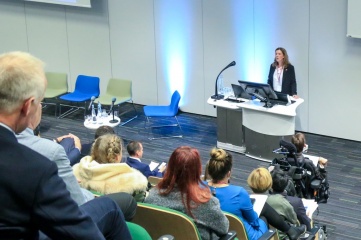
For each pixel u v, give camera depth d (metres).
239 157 8.97
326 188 6.50
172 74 10.85
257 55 9.86
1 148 1.34
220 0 9.93
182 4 10.34
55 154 1.99
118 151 3.94
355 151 9.01
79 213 1.39
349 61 9.05
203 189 3.38
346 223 6.98
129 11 10.90
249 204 4.16
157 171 6.38
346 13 8.84
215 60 10.30
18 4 11.95
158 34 10.73
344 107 9.30
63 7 11.52
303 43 9.35
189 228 3.19
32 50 12.14
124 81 10.68
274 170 5.60
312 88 9.48
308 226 5.20
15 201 1.32
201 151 9.27
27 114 1.44
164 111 9.88
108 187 3.48
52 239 1.41
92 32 11.43
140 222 3.32
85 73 11.80
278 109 8.41
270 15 9.52
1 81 1.39
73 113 11.18
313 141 9.44
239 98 9.04
